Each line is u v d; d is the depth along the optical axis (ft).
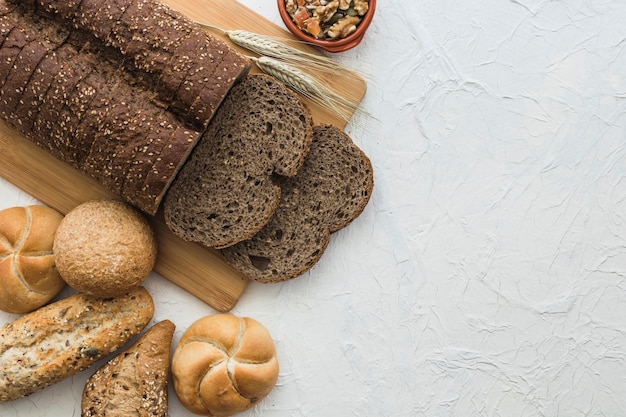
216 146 2.61
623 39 2.78
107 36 2.43
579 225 2.79
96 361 2.60
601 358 2.79
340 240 2.77
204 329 2.60
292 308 2.75
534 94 2.79
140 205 2.55
